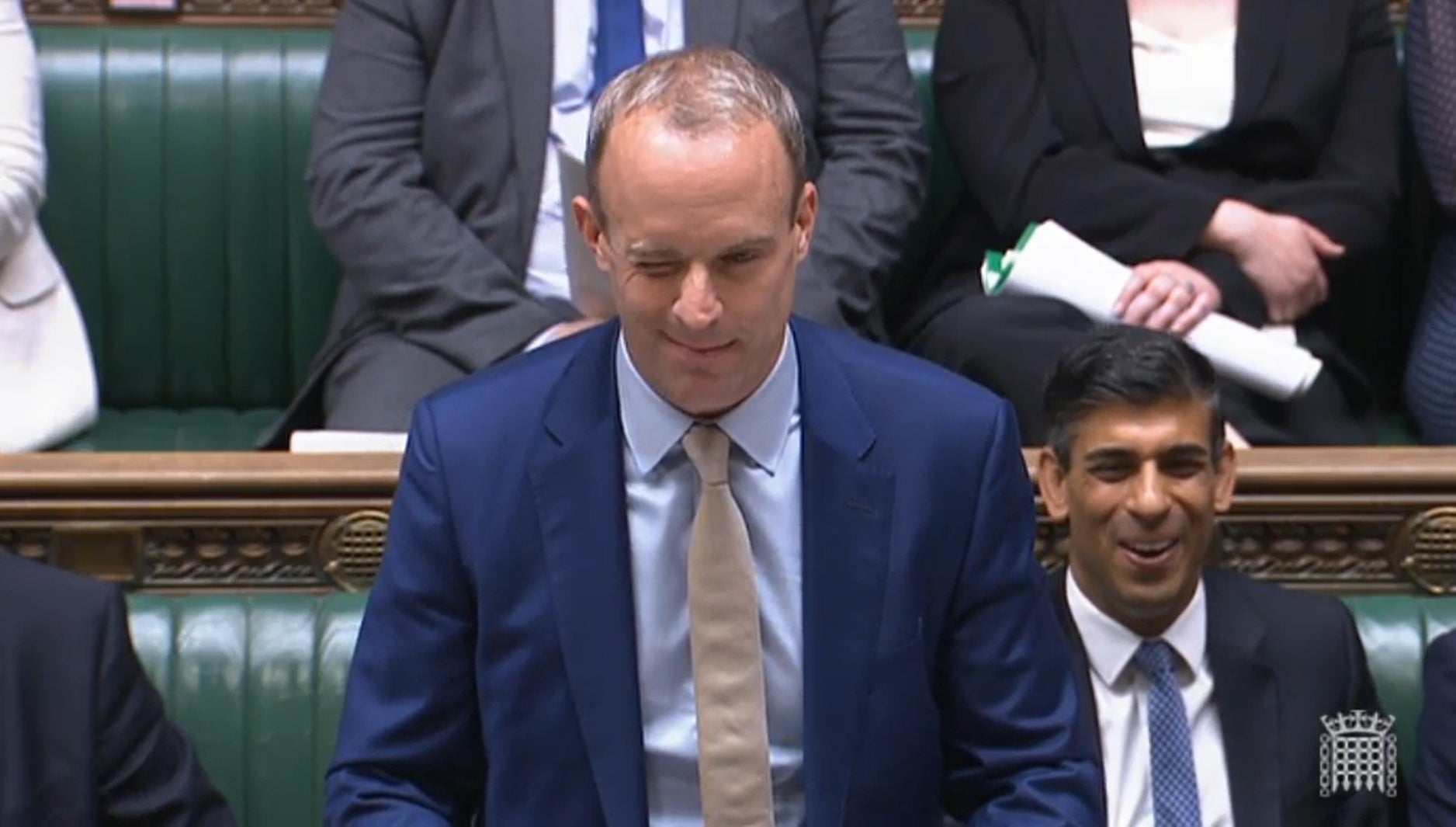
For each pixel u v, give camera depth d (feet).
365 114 36.76
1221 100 38.19
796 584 20.01
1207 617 28.68
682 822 20.15
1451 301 37.99
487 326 35.53
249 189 40.37
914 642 19.77
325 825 20.36
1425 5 38.24
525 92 36.58
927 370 20.43
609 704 19.69
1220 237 36.70
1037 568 20.62
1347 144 38.70
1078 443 27.99
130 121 40.22
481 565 19.84
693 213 17.38
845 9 37.88
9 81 37.32
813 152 37.52
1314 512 31.09
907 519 19.79
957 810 21.07
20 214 36.73
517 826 19.99
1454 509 31.04
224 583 30.96
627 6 36.94
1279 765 28.19
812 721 19.66
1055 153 38.06
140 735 24.81
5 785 23.79
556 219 36.58
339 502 30.86
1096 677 28.58
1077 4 38.40
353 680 20.49
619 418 20.01
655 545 19.93
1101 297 34.83
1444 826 27.58
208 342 40.63
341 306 38.09
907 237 41.01
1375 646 30.48
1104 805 21.12
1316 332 37.14
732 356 18.22
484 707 20.13
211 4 41.50
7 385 36.63
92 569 30.89
